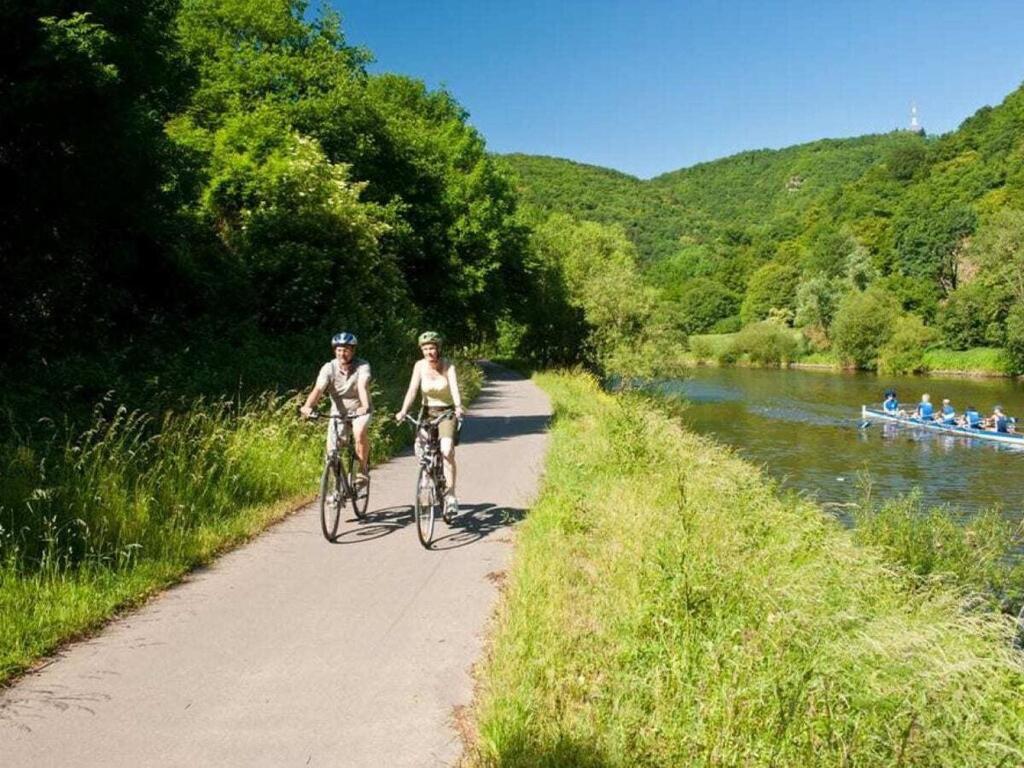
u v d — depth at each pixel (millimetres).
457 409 7316
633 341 40719
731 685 3941
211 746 3689
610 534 7379
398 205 27484
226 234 19156
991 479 21906
